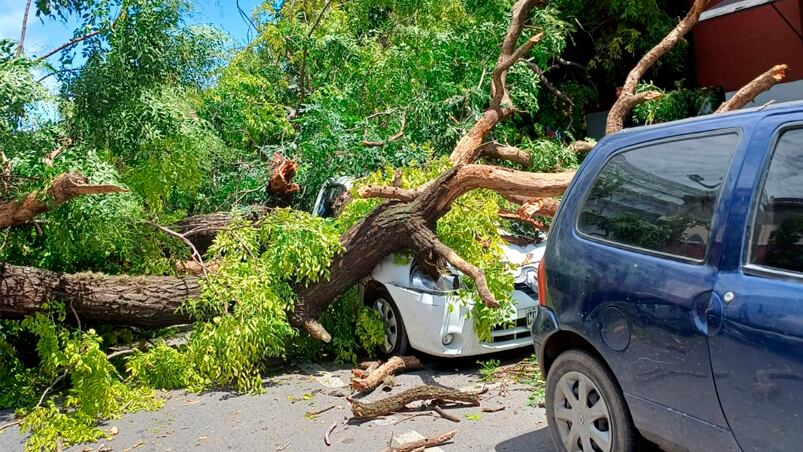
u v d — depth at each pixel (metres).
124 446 4.80
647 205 3.42
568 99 12.62
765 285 2.72
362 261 6.17
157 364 5.95
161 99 6.66
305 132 8.70
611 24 13.45
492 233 6.41
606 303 3.41
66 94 6.51
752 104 12.78
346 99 9.21
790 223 2.75
